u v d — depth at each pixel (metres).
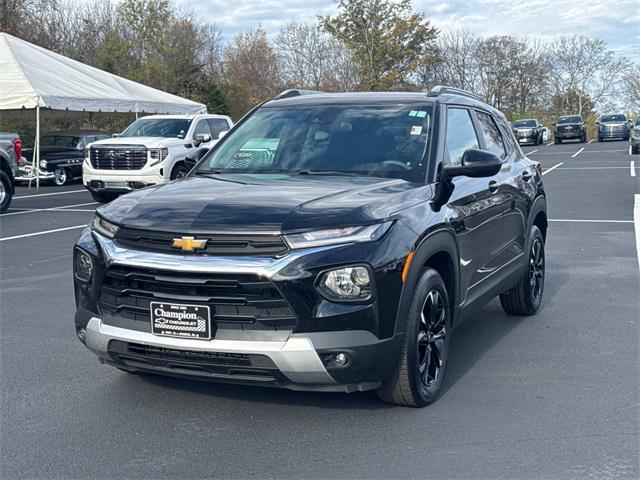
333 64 53.16
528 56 78.31
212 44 49.03
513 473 3.67
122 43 45.88
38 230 12.46
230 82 52.44
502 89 76.06
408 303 4.17
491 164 4.76
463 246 4.95
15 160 15.18
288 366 3.86
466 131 5.69
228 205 4.13
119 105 22.33
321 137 5.35
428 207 4.54
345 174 4.97
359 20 48.88
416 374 4.32
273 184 4.66
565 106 85.31
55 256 9.98
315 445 4.00
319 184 4.64
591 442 4.03
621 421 4.32
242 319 3.89
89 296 4.31
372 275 3.94
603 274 8.50
